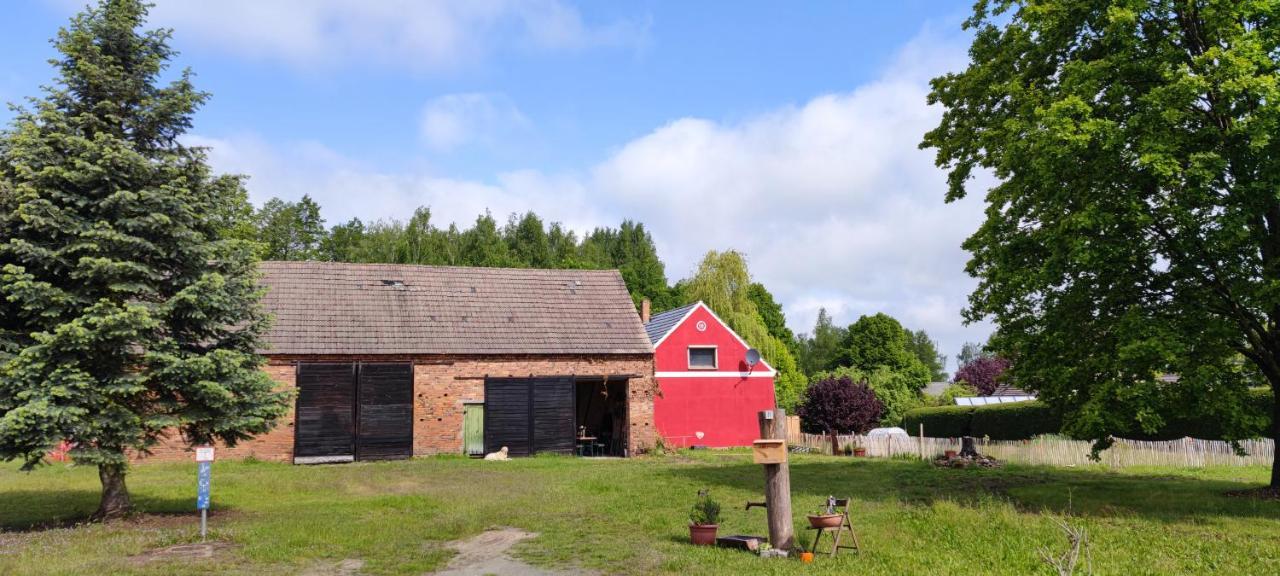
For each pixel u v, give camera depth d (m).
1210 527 12.83
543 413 31.70
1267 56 14.17
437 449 30.20
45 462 13.63
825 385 44.41
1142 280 15.65
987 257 18.12
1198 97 14.70
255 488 19.34
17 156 13.61
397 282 33.41
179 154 15.34
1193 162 13.80
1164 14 15.77
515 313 33.59
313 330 29.89
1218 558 10.70
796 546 11.54
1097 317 16.00
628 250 81.50
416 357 30.36
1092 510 14.75
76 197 13.86
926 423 41.91
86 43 14.30
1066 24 16.83
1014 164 16.52
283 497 18.31
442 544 12.48
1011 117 18.22
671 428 35.66
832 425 43.62
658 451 32.78
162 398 14.71
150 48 15.20
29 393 12.74
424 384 30.39
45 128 14.07
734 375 37.06
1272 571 10.06
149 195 14.05
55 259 13.58
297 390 16.22
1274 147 13.87
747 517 14.55
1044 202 16.45
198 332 15.28
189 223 14.95
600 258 79.88
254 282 16.19
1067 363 16.38
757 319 51.19
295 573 10.49
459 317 32.50
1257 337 16.20
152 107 14.67
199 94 15.23
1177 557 10.83
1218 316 15.16
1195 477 20.34
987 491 17.97
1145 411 14.12
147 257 14.45
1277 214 15.57
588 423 37.84
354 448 29.06
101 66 14.50
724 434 36.38
